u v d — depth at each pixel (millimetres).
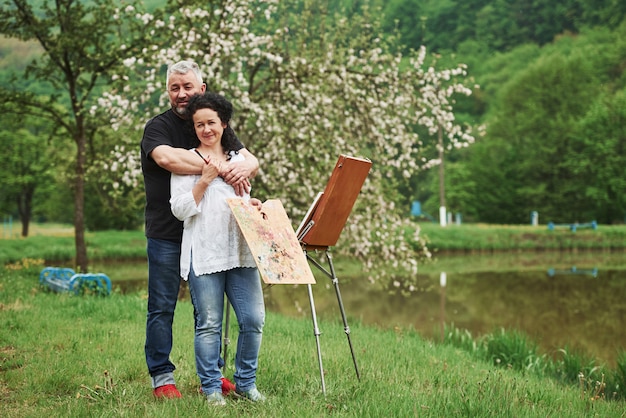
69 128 18562
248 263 4852
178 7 15320
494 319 16766
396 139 15570
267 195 15242
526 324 16078
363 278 24656
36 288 14039
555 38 98625
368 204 15469
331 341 8250
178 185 4809
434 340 12062
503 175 60688
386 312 17531
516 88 65062
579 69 65438
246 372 4914
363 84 15578
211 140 4867
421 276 27281
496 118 64875
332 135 15219
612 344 13625
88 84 18453
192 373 5812
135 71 14383
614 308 18828
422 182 71125
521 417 4832
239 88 14531
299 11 17500
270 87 15438
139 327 8414
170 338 5082
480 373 7223
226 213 4805
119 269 28516
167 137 4996
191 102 4871
